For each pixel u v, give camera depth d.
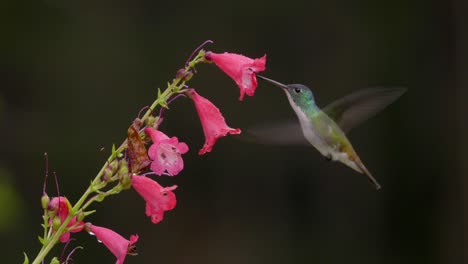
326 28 17.52
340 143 6.59
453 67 17.53
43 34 16.16
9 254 13.88
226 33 17.23
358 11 17.58
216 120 4.87
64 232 4.52
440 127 17.56
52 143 15.45
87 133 15.73
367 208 17.50
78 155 15.48
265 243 17.11
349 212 17.47
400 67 17.56
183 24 17.08
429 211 17.45
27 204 14.78
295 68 17.38
